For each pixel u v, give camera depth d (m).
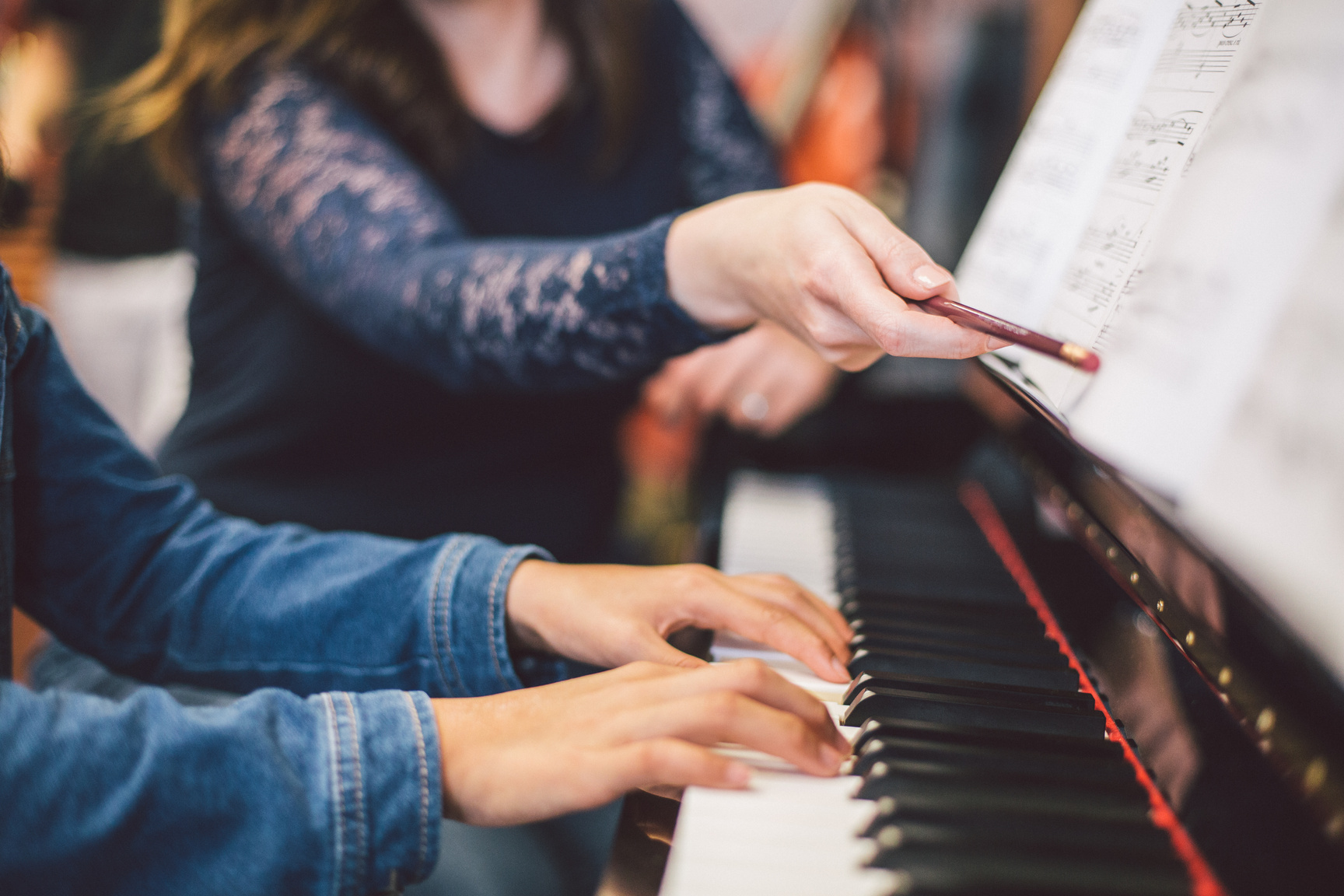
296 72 1.06
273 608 0.73
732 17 3.20
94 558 0.77
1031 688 0.68
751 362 1.27
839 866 0.47
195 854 0.51
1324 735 0.43
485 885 0.80
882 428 1.30
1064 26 1.73
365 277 0.97
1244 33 0.59
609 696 0.56
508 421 1.21
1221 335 0.49
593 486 1.30
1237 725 0.50
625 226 1.29
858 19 2.39
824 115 2.45
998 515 1.05
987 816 0.51
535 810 0.53
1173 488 0.49
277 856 0.51
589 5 1.21
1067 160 0.72
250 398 1.15
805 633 0.69
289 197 1.01
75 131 2.26
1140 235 0.59
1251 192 0.51
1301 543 0.43
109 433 0.80
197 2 1.07
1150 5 0.70
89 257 2.38
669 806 0.53
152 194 2.33
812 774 0.55
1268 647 0.48
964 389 1.33
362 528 1.17
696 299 0.77
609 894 0.47
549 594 0.69
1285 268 0.47
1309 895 0.43
